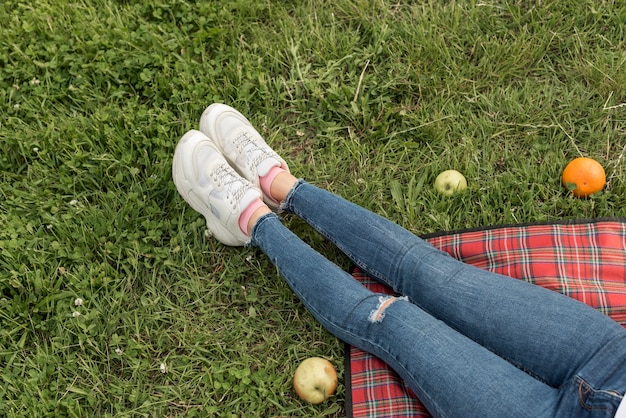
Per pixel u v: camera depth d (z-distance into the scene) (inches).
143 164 112.4
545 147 113.3
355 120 117.3
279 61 122.3
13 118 114.8
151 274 104.6
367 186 111.0
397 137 116.7
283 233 94.2
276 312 102.1
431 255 86.7
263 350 99.4
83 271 101.9
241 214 98.8
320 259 90.4
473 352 73.5
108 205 108.1
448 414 71.6
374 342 82.1
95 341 97.7
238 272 104.7
